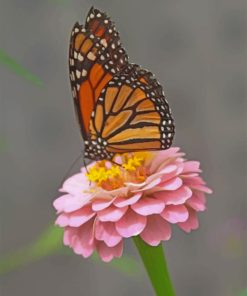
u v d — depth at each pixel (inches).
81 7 33.9
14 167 34.6
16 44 34.0
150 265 24.5
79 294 35.4
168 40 34.4
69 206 24.4
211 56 34.6
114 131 24.7
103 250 24.2
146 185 24.2
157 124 24.5
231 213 35.2
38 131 34.5
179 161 24.6
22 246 34.8
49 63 34.1
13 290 35.3
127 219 24.0
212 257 35.4
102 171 24.6
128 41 34.2
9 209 34.8
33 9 33.9
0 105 34.3
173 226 35.6
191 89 34.7
